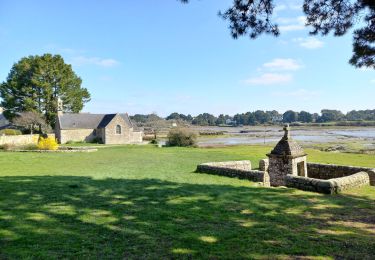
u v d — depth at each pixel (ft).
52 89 225.56
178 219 26.78
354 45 33.14
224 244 21.07
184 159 87.92
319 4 30.86
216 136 324.19
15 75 222.48
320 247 20.86
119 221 25.71
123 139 213.87
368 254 19.76
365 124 584.40
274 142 223.51
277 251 20.03
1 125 247.09
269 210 30.68
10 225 23.94
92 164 73.26
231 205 32.24
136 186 41.60
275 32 29.89
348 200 35.88
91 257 18.60
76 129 209.36
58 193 35.96
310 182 41.68
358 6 29.22
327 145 177.47
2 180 45.14
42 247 19.88
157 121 354.74
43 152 108.99
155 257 18.78
